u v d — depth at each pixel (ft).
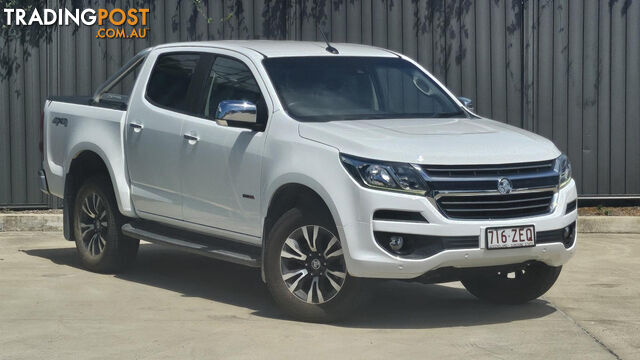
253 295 28.91
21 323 24.89
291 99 26.63
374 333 24.04
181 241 28.71
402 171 23.48
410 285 30.73
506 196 24.26
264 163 25.88
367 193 23.41
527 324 25.31
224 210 27.30
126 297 28.27
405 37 43.73
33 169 43.32
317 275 24.76
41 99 43.24
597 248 37.52
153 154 29.60
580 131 44.01
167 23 43.65
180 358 21.67
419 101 28.60
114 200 31.42
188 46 30.12
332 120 26.32
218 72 28.63
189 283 30.66
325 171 24.13
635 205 44.50
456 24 43.73
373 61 28.96
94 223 32.22
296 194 25.29
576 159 44.11
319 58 28.32
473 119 28.19
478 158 24.08
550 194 25.22
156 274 32.07
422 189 23.45
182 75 29.76
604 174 44.09
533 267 26.96
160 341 23.15
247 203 26.48
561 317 26.18
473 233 23.63
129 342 23.03
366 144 23.91
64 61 43.32
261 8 43.70
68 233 33.14
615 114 43.96
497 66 43.83
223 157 27.14
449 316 26.22
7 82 43.09
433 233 23.38
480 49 43.75
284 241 25.09
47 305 27.04
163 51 30.83
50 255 35.65
